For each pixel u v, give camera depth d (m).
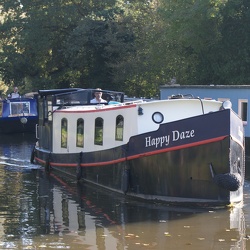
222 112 18.06
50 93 28.62
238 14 44.09
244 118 31.09
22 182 24.17
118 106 21.17
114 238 15.44
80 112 23.98
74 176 24.55
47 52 60.50
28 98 48.41
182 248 14.55
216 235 15.66
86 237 15.57
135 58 51.28
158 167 19.20
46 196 21.09
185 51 47.75
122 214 18.03
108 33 52.66
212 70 46.47
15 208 19.12
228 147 18.06
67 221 17.28
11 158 32.34
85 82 59.34
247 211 18.22
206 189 18.52
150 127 20.30
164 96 36.94
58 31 59.66
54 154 26.62
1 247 14.62
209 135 18.22
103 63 55.00
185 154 18.61
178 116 20.66
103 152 21.94
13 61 58.72
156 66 50.03
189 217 17.56
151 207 18.94
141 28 52.66
